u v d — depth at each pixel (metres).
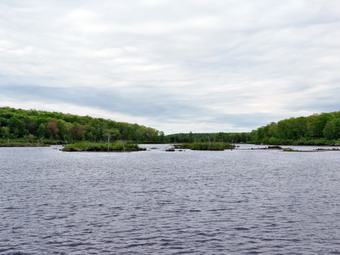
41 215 24.28
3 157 97.06
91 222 22.48
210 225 21.81
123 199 30.55
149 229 20.91
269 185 39.62
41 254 16.69
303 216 24.00
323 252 16.95
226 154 116.69
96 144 143.12
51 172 54.97
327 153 121.62
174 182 42.62
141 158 94.19
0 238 19.05
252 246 17.88
